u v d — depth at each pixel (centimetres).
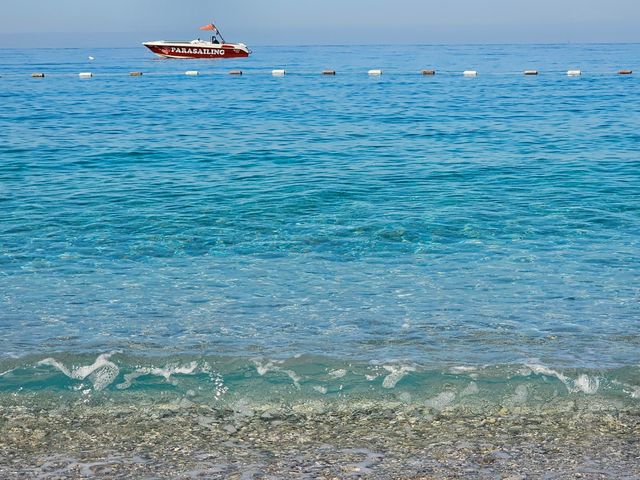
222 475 652
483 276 1170
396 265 1226
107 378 841
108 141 2652
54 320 1010
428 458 680
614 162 2141
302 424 751
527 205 1622
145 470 662
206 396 805
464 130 2930
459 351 905
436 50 16275
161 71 7512
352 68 7881
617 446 700
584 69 7438
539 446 702
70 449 703
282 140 2678
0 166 2138
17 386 823
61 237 1391
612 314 1020
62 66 8881
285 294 1101
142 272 1200
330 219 1516
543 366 855
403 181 1906
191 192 1784
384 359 880
